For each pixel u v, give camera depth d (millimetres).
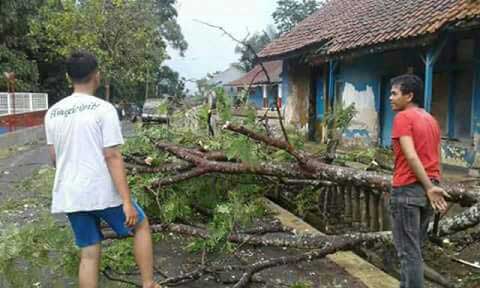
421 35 9742
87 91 3381
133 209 3236
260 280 4570
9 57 28125
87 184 3197
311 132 17422
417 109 3570
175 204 5535
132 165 6160
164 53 36094
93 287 3367
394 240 3598
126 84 35688
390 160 6875
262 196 6301
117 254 4707
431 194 3314
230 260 5230
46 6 28375
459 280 4840
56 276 4645
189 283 4574
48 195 5605
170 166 5777
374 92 14039
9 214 6895
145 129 6703
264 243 4875
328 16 18125
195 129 6715
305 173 5043
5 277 4148
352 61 15125
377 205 5957
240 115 5734
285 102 19703
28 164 12883
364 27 13281
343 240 4703
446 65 11383
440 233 4570
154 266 5035
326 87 16406
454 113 11328
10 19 27188
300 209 7000
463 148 10750
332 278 4668
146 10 29422
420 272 3451
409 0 13039
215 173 5492
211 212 6062
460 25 9016
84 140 3207
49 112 3371
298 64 18531
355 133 14711
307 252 5129
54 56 32281
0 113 23031
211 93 6266
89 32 26688
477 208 4309
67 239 4238
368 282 4559
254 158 5164
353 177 4797
